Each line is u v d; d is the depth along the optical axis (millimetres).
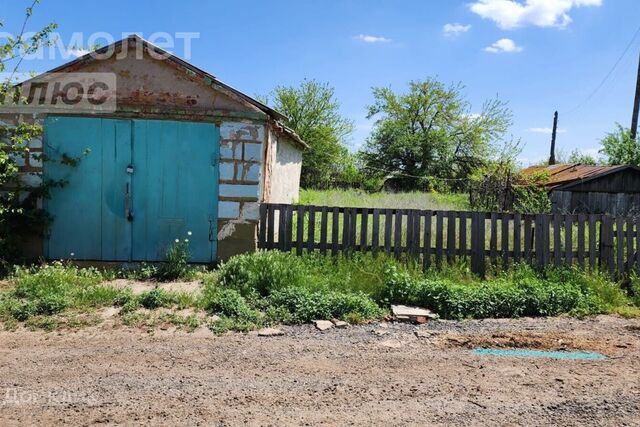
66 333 5184
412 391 3826
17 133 7945
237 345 4914
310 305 5938
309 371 4238
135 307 5938
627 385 3961
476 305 6180
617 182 18484
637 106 22906
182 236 8352
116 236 8312
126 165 8266
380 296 6551
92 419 3301
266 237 8281
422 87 43781
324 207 7984
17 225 7902
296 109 38406
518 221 7602
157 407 3494
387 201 20266
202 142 8273
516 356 4684
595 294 6715
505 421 3352
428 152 41656
